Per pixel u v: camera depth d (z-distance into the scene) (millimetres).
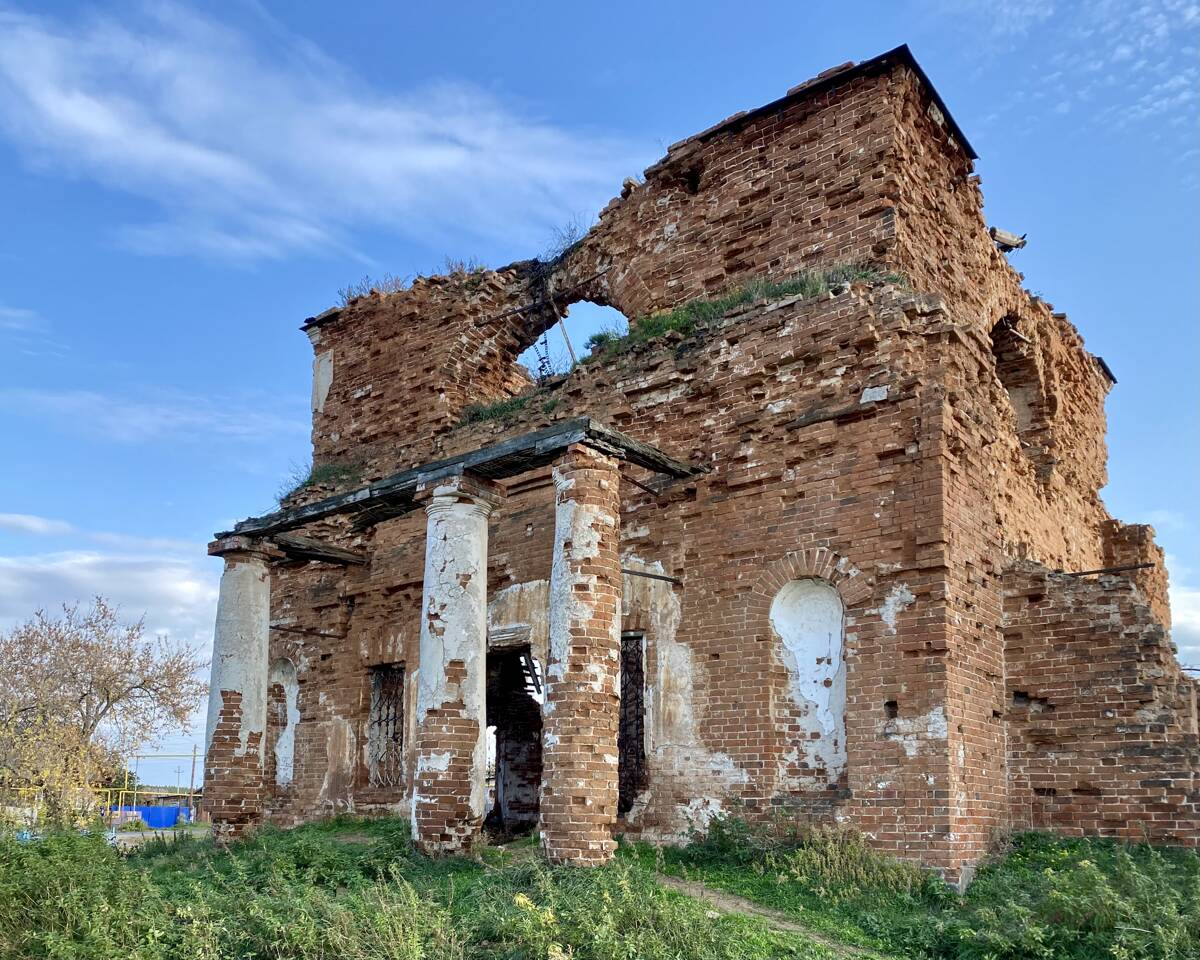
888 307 12836
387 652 18141
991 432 13500
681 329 15008
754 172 15562
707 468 13938
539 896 9352
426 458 19000
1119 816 11781
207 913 8867
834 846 10984
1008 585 13148
